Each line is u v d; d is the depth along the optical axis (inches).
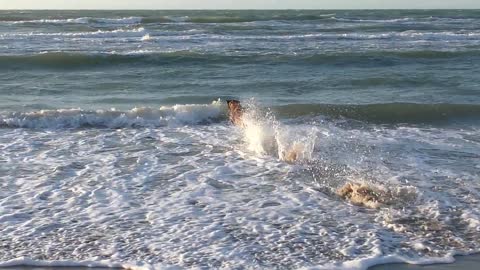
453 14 2874.0
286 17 2060.8
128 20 1681.8
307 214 277.3
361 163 365.4
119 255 233.5
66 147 403.9
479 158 381.7
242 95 633.6
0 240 245.1
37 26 1517.0
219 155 385.4
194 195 304.0
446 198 299.4
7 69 809.5
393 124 499.8
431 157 383.2
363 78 733.9
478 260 234.1
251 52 971.3
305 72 805.2
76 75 774.5
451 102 594.6
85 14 2787.9
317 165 360.2
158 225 262.5
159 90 671.8
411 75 767.7
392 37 1275.8
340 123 495.5
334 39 1216.2
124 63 866.8
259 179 332.8
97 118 482.3
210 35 1272.1
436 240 250.5
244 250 237.8
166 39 1154.7
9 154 381.1
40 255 233.3
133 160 371.2
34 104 570.9
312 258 231.5
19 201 291.0
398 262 230.7
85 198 297.3
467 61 918.4
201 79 746.8
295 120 500.7
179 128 470.6
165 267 222.8
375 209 283.6
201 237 249.9
